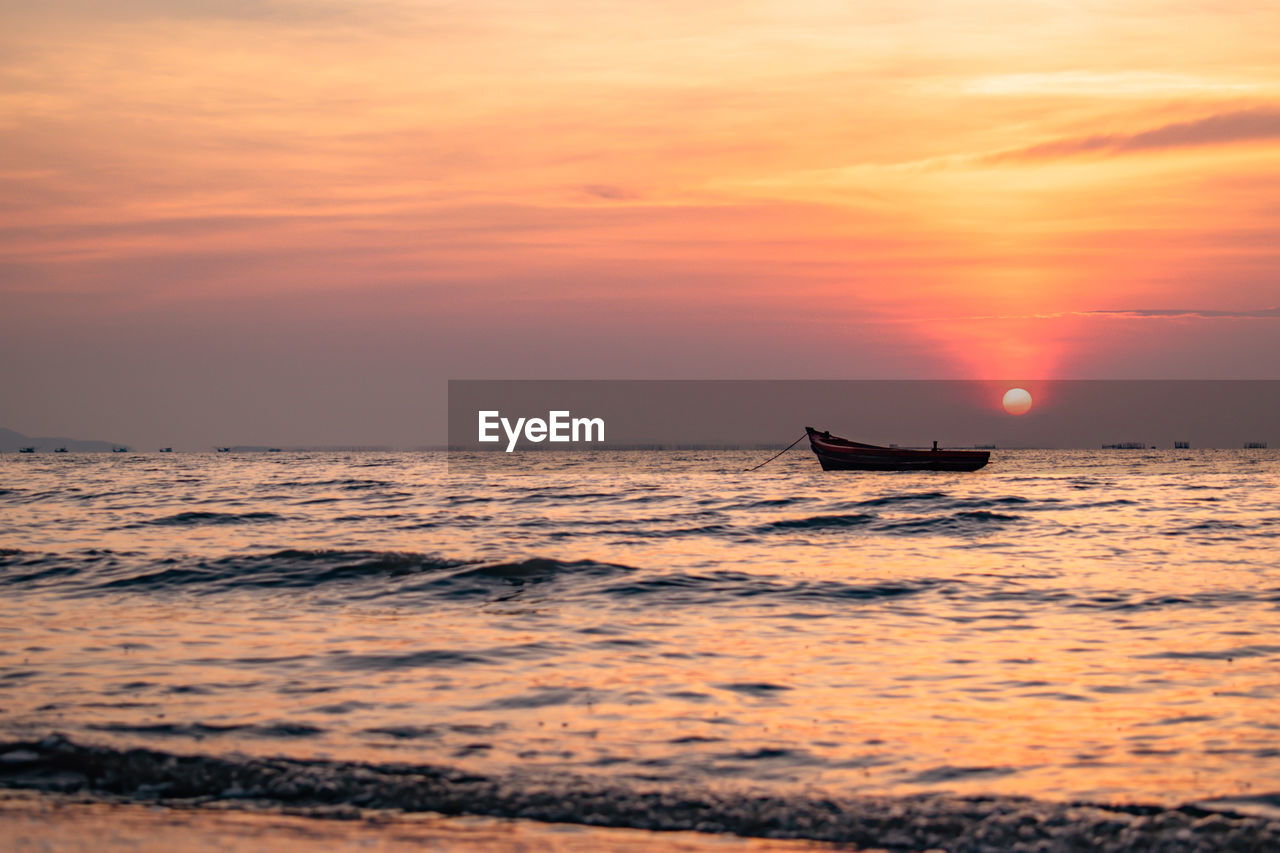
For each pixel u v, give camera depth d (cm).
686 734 937
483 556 2350
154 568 2050
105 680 1120
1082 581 1966
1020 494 4853
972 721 988
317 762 821
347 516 3594
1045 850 677
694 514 3688
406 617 1587
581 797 759
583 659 1275
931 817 725
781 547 2600
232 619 1560
